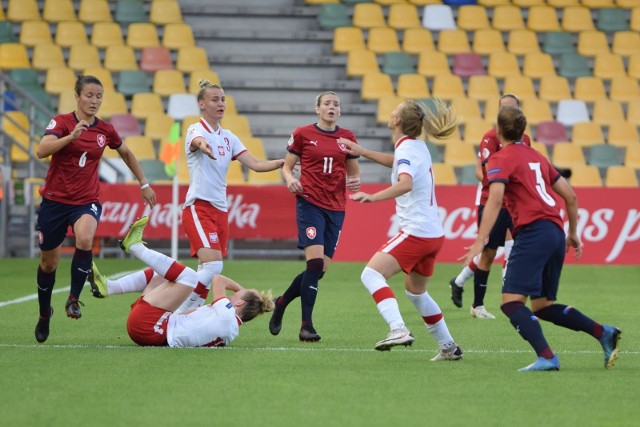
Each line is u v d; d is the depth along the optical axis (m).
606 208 62.41
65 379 24.16
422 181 26.66
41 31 81.31
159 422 19.91
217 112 31.62
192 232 31.25
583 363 27.27
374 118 79.12
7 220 64.88
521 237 25.39
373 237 62.69
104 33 82.31
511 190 25.47
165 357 27.39
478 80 81.19
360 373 25.28
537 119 79.50
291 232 63.03
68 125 30.03
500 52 83.69
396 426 19.73
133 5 85.31
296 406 21.39
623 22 88.62
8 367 25.73
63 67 78.06
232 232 62.91
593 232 62.38
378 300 26.62
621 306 42.84
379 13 86.38
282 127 79.19
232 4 88.81
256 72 82.88
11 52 79.00
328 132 32.75
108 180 68.50
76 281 29.86
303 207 32.47
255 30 86.00
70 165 29.92
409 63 82.62
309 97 81.12
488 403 21.83
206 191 31.38
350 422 20.00
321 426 19.67
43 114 74.25
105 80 77.88
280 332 33.47
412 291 27.30
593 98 82.25
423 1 88.25
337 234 32.97
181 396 22.30
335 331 33.78
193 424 19.77
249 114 79.25
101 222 63.19
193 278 29.20
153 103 76.88
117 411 20.81
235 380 24.17
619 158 78.94
